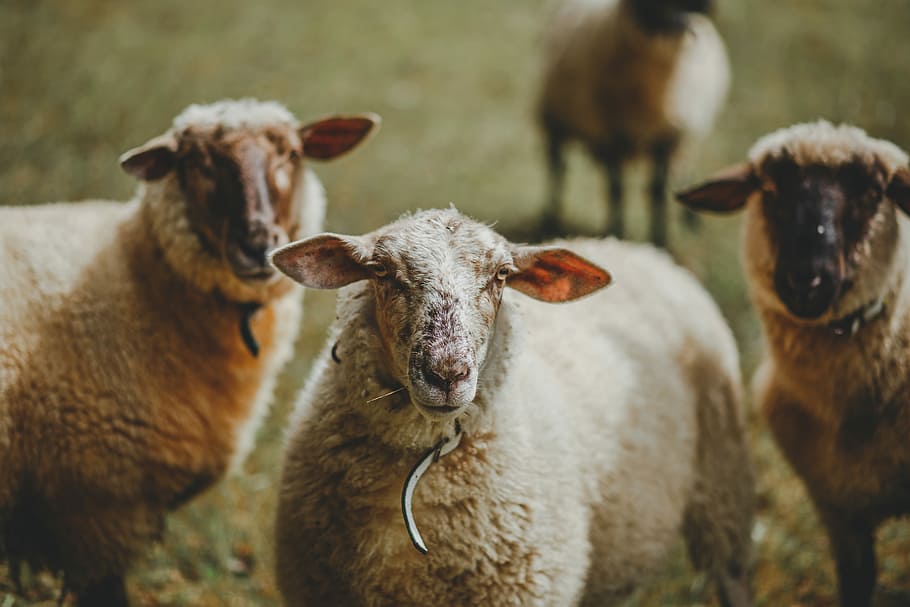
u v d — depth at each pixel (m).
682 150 8.70
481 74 12.33
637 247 4.89
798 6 15.36
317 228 4.57
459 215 3.19
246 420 4.42
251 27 12.42
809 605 4.80
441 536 3.17
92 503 3.94
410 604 3.23
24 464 3.84
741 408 4.68
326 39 12.54
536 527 3.27
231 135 4.16
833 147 4.05
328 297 7.21
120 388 3.95
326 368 3.48
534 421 3.46
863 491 4.21
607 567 3.80
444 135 10.51
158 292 4.14
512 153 10.45
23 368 3.80
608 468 3.76
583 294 3.33
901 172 4.00
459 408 2.89
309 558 3.34
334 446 3.27
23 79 9.67
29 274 3.94
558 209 9.16
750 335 7.07
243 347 4.30
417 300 2.97
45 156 8.23
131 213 4.35
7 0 11.82
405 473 3.17
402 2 14.59
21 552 4.07
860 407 4.12
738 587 4.51
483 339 3.04
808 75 12.63
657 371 4.20
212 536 4.92
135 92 9.80
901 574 4.95
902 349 4.05
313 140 4.68
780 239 4.07
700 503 4.36
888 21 14.96
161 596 4.56
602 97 8.48
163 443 4.04
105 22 11.75
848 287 3.98
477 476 3.20
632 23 8.12
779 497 5.57
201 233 4.13
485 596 3.23
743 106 11.61
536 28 14.18
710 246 8.59
